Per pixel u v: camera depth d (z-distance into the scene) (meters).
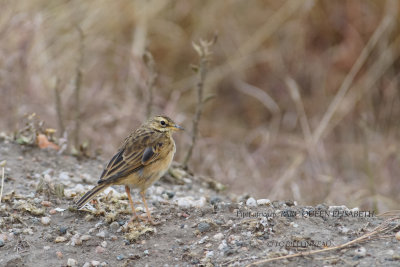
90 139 13.98
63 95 14.68
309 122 16.19
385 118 15.88
